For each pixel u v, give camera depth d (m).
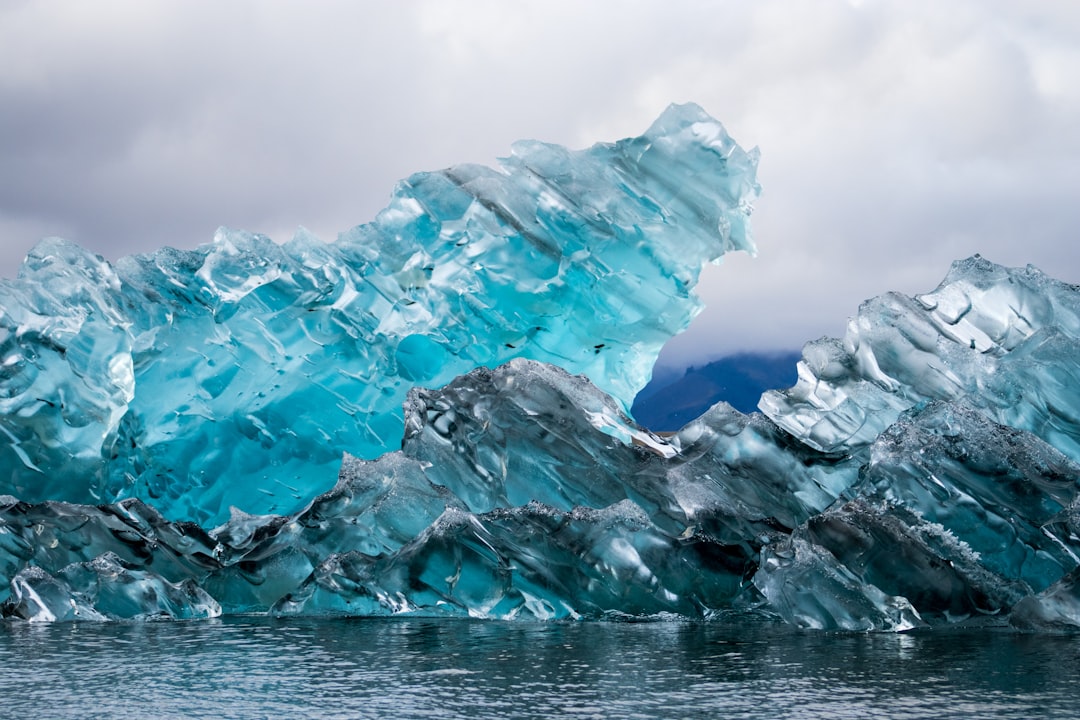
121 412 16.27
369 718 5.68
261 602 12.76
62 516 13.09
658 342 19.02
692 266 18.31
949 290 15.30
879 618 10.60
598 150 18.47
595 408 15.12
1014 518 12.34
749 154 18.23
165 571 13.20
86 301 15.99
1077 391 13.98
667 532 12.73
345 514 13.33
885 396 15.07
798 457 14.84
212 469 17.61
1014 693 6.34
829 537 11.61
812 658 8.03
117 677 7.16
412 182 18.17
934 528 12.23
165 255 17.75
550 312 18.23
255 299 17.17
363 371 17.61
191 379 17.30
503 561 11.94
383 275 17.80
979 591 11.41
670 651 8.52
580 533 12.34
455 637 9.57
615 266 18.05
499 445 14.57
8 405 15.51
